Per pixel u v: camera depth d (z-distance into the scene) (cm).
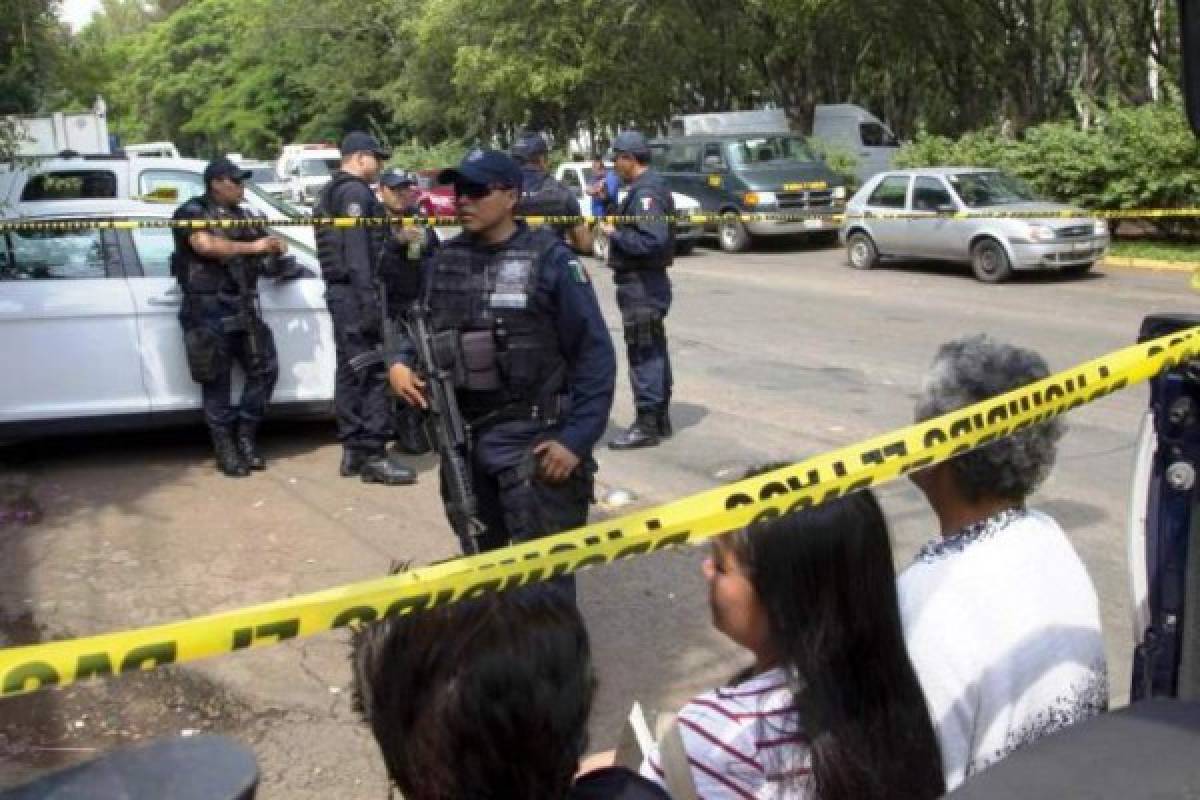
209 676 447
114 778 119
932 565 212
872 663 178
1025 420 184
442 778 140
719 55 2802
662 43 2844
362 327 677
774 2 2480
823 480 171
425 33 3341
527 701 138
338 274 677
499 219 406
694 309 1403
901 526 592
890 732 177
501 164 402
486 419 409
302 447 779
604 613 501
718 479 705
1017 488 213
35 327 701
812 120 2862
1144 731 121
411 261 661
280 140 6066
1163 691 219
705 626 488
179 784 118
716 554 185
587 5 2789
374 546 591
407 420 443
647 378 772
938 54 2583
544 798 141
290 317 743
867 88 3111
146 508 653
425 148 4388
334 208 668
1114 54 2242
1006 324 1222
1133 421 796
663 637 478
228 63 6725
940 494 218
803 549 177
